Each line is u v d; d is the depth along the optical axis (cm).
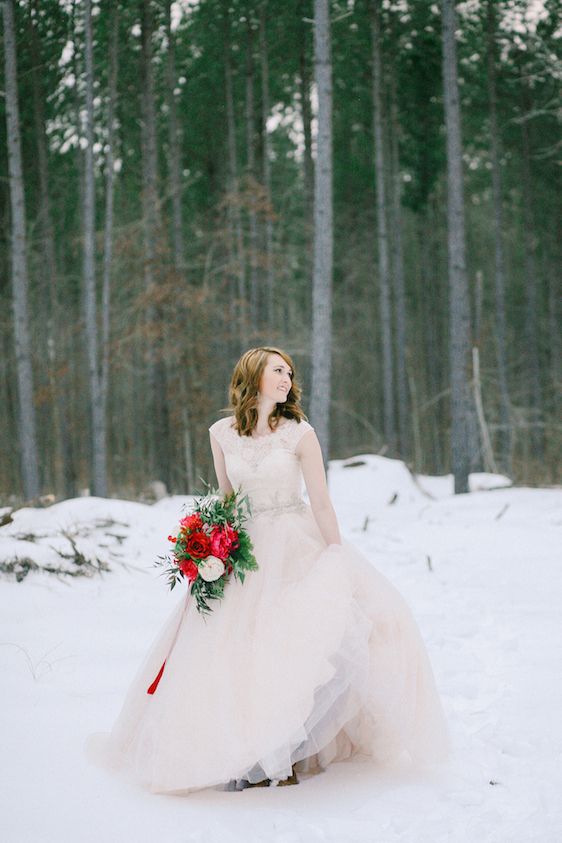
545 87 2064
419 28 2020
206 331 1780
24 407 1284
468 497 1238
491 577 699
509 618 566
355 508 1260
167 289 1608
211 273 1822
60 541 695
